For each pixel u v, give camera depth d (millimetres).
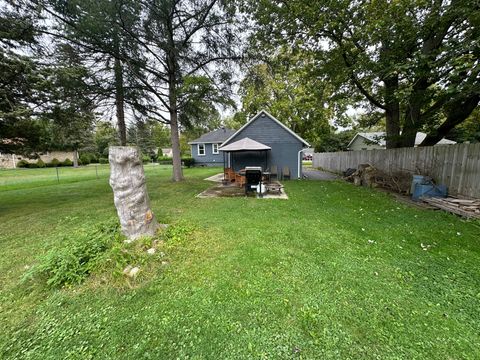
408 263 2906
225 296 2275
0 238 4035
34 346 1758
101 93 8023
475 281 2498
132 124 10570
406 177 7758
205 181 11406
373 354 1613
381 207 5789
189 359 1611
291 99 20453
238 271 2738
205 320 1967
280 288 2391
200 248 3344
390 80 8180
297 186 9703
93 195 8141
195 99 8930
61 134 7832
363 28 7004
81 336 1837
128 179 3371
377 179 9242
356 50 7996
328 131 22578
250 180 7594
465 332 1803
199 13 8297
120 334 1841
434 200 5758
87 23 6547
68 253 2736
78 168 25031
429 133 7973
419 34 6066
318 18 7285
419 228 4172
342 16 7074
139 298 2279
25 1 5586
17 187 10406
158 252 3082
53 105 6152
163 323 1943
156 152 40875
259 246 3428
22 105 5309
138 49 8359
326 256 3109
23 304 2250
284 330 1845
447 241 3574
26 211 5910
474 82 4992
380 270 2740
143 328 1897
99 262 2686
